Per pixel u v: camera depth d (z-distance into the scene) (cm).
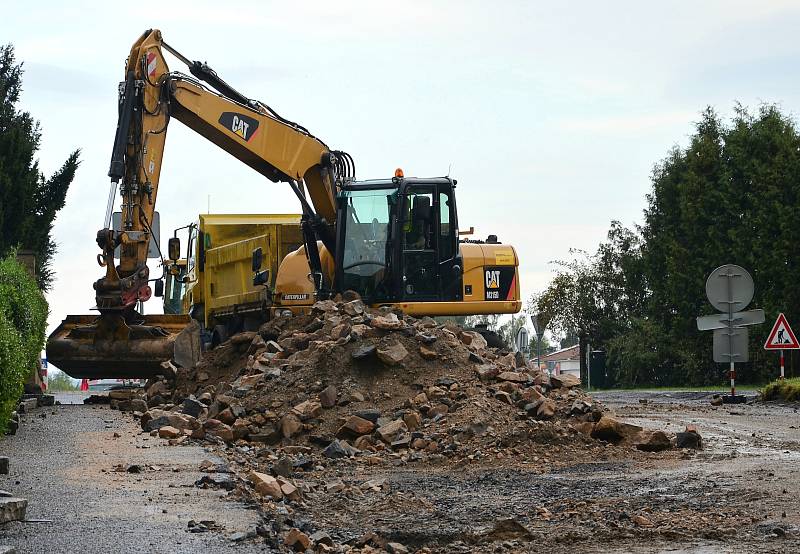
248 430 1800
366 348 1922
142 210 2725
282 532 921
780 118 6575
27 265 2767
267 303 3197
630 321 7375
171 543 836
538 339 4709
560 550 896
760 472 1317
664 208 7162
